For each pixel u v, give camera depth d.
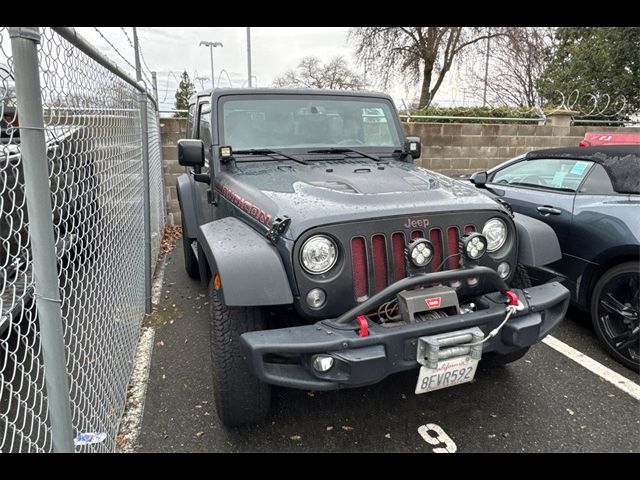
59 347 1.59
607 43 20.05
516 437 2.71
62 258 1.97
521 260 2.85
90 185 2.39
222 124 3.51
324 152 3.62
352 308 2.30
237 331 2.48
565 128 9.91
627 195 3.55
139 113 4.29
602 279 3.53
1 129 1.42
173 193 8.07
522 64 18.70
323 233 2.26
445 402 3.04
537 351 3.71
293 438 2.70
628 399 3.07
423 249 2.33
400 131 4.02
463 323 2.32
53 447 1.70
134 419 2.87
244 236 2.48
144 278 4.44
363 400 3.06
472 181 4.51
